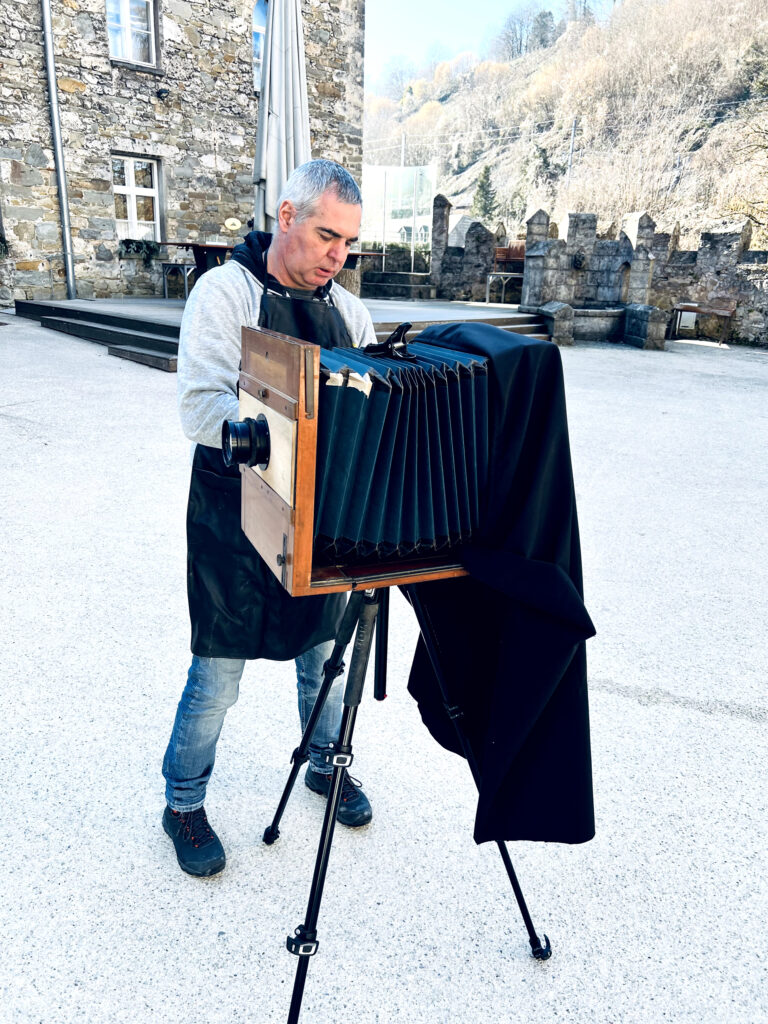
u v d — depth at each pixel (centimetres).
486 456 133
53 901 175
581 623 132
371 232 2586
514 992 160
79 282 1291
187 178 1386
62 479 459
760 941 176
